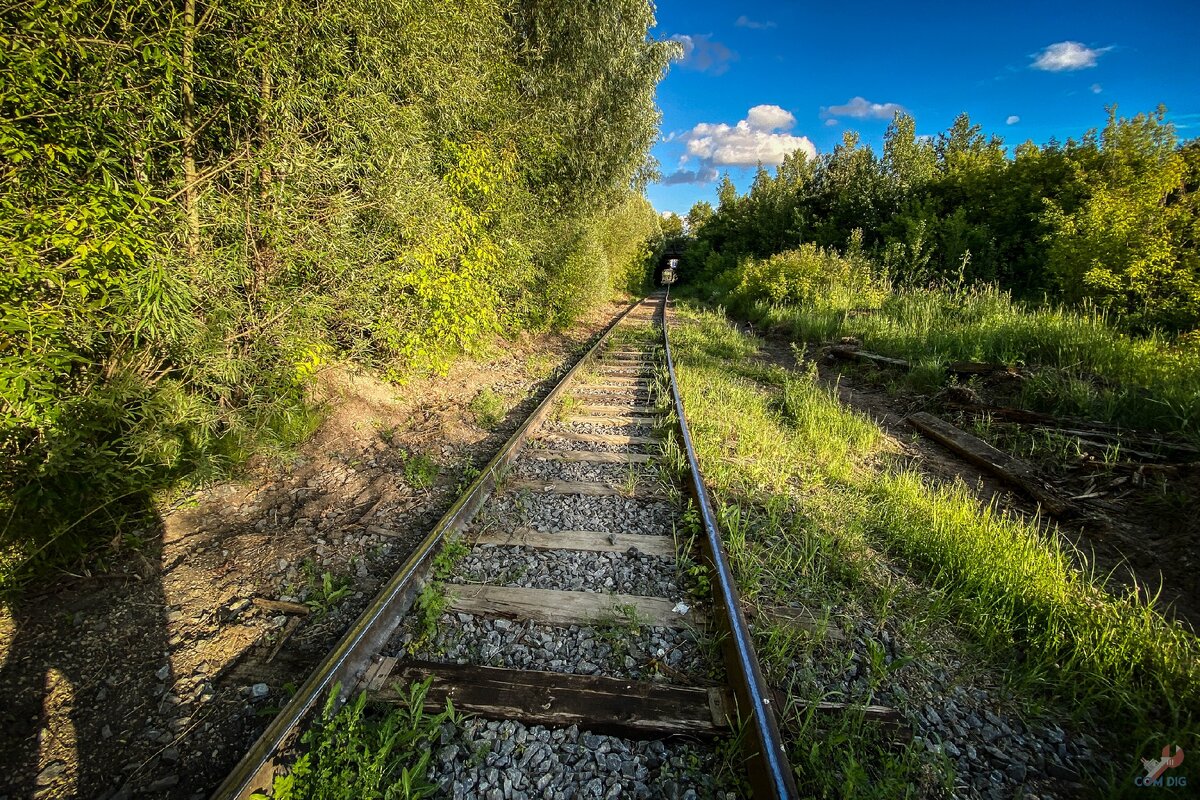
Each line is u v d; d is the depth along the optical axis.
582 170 11.11
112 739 1.93
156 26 2.97
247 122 3.76
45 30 2.45
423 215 5.06
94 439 2.92
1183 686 2.20
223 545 3.21
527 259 8.96
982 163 20.17
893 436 5.86
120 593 2.69
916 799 1.72
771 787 1.58
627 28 9.97
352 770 1.76
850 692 2.15
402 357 5.94
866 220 24.38
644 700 2.04
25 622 2.43
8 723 1.96
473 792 1.71
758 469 4.39
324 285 4.42
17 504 2.60
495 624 2.52
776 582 2.86
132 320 2.88
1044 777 1.87
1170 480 3.89
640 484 4.10
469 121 6.61
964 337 8.26
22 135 2.37
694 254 49.44
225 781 1.58
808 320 12.88
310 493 3.96
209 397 3.87
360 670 2.17
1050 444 4.94
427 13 4.61
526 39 8.30
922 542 3.31
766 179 37.78
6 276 2.28
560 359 10.20
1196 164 9.72
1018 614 2.70
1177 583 3.05
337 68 4.10
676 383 6.98
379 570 3.03
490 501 3.76
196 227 3.43
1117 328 7.54
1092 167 15.30
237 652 2.38
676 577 2.90
